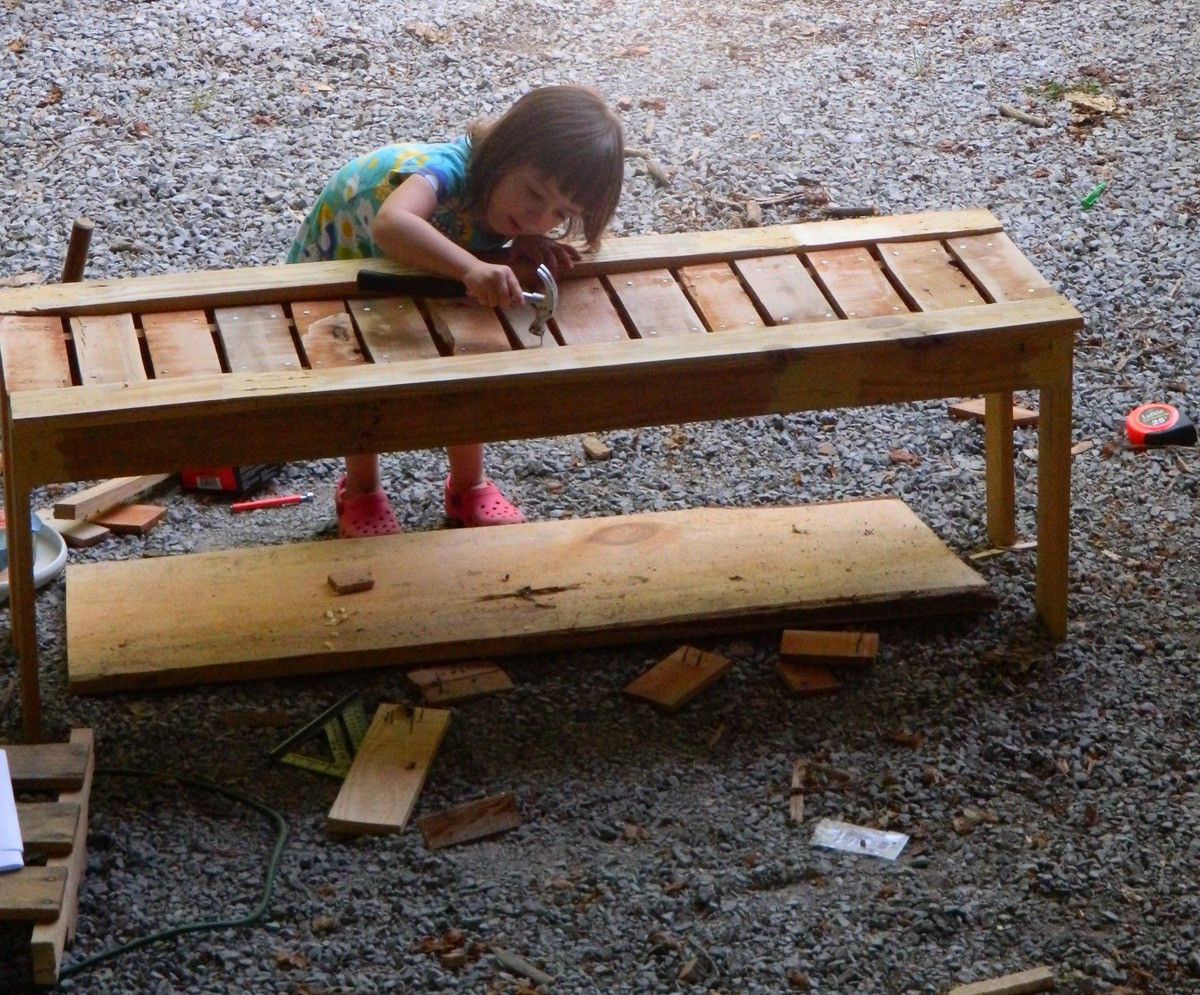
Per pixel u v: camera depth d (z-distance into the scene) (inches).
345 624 121.5
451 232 125.0
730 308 117.3
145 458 102.3
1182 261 188.9
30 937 93.0
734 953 94.9
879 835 105.0
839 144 214.7
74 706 115.2
